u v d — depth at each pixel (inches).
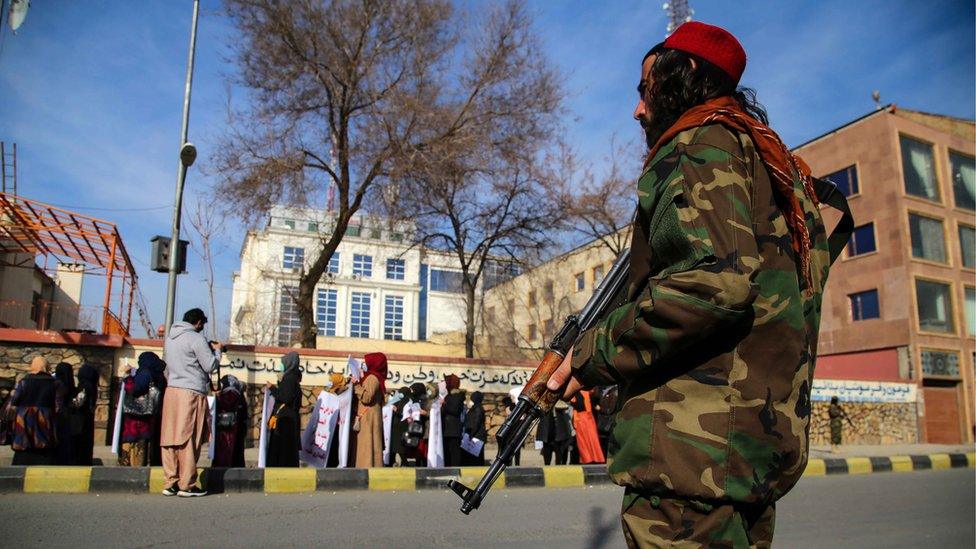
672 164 60.6
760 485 55.9
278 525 233.9
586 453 474.3
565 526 244.4
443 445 462.6
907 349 1115.9
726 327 54.1
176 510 256.5
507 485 377.4
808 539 233.3
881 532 249.1
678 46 68.7
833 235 73.7
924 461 608.1
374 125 712.4
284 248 1307.8
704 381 57.3
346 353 657.6
